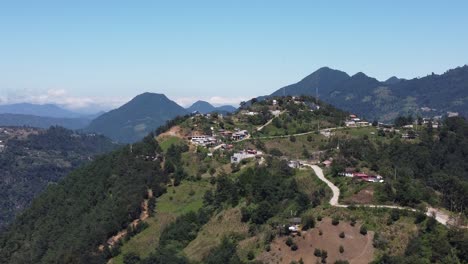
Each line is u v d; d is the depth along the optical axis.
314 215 157.50
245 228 172.25
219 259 154.38
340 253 141.00
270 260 145.75
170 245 181.12
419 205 157.12
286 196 181.62
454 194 167.62
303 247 146.00
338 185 185.12
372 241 143.00
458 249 133.50
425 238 139.12
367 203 162.50
